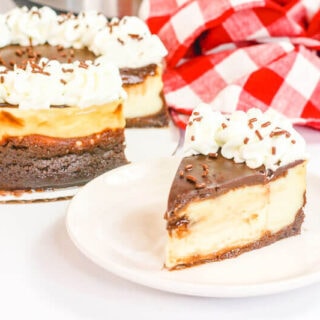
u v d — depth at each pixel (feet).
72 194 2.35
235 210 2.02
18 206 2.27
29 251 2.03
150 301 1.85
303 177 2.11
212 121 2.18
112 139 2.45
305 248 2.06
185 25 3.12
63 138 2.36
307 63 2.94
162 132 2.81
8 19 2.88
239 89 2.84
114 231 2.05
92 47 2.84
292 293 1.89
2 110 2.28
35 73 2.34
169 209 1.94
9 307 1.81
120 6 3.59
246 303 1.85
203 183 1.98
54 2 3.53
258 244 2.07
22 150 2.34
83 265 1.98
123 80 2.80
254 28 3.12
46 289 1.88
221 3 3.08
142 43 2.83
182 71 3.10
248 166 2.08
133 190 2.25
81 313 1.80
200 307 1.83
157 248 2.00
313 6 3.12
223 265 1.98
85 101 2.33
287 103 2.83
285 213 2.11
